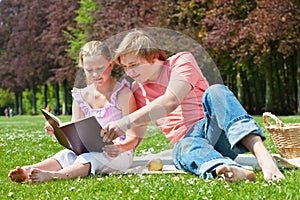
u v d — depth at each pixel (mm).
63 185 4270
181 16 29875
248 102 37094
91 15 38750
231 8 28328
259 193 3582
